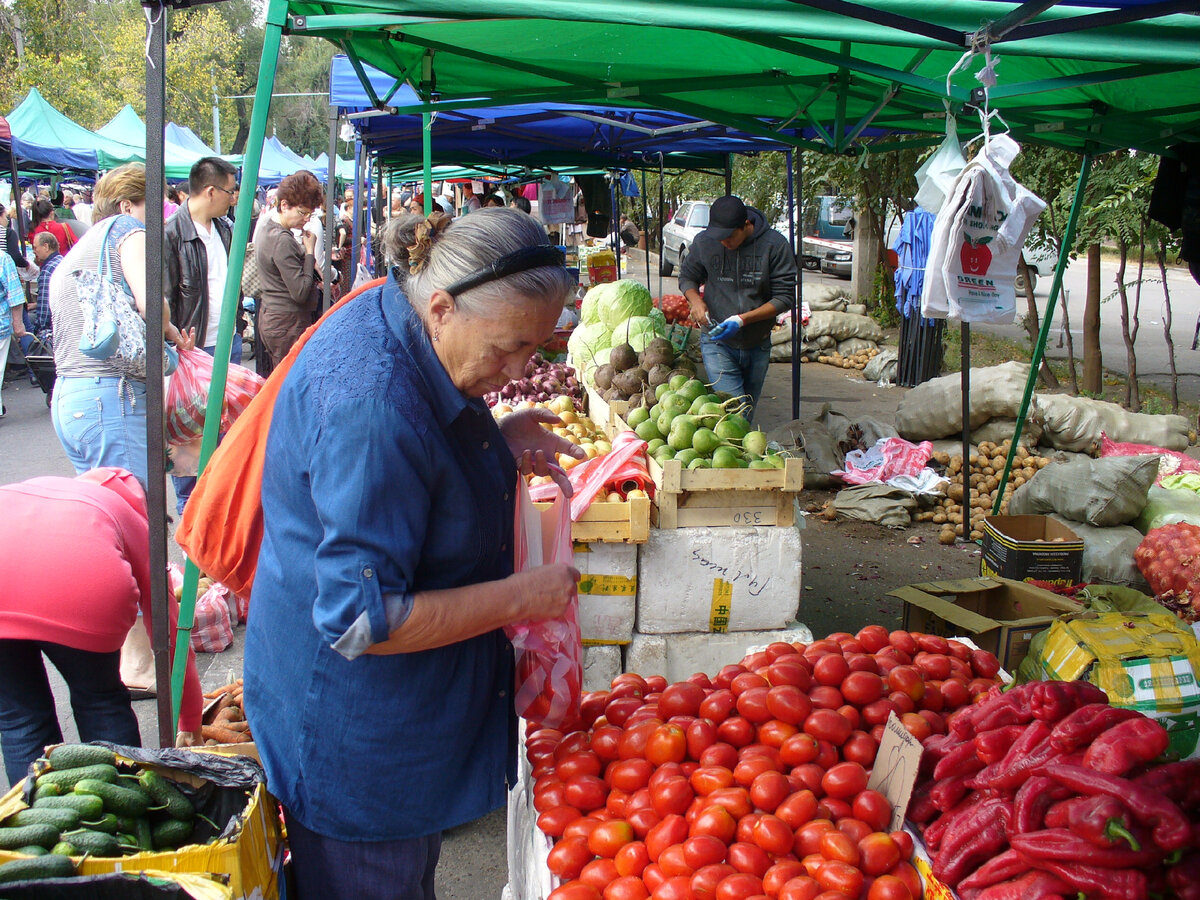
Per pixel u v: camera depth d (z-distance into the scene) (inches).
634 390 187.3
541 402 216.8
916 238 392.5
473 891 112.7
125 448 159.8
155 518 98.8
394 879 69.4
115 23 1381.6
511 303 57.1
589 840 75.8
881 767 75.8
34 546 96.7
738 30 88.4
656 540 135.9
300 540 62.7
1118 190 283.3
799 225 292.5
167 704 103.0
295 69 2198.6
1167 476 212.2
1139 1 83.0
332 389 58.2
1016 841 62.9
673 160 394.3
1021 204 107.9
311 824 67.0
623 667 141.6
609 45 141.3
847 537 236.8
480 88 184.1
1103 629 113.0
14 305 379.9
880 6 84.5
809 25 88.4
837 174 458.6
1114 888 57.8
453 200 652.1
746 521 138.9
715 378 237.8
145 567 107.8
